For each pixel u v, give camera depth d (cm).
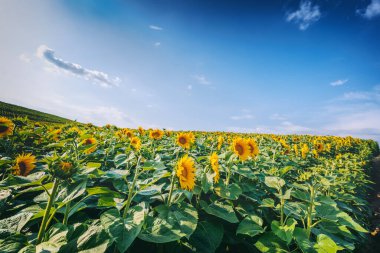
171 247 308
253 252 351
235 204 446
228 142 1116
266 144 1215
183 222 282
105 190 257
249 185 481
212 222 362
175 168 327
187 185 322
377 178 1319
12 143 618
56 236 204
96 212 390
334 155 1531
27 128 806
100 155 620
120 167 552
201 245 314
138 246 321
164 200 346
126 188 386
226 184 437
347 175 738
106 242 197
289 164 705
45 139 775
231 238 367
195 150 806
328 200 431
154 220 281
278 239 332
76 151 406
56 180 217
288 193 363
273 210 443
